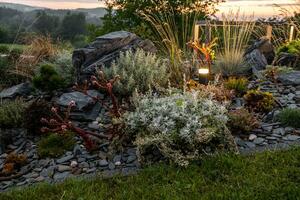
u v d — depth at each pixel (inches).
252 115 215.2
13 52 365.1
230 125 209.2
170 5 481.7
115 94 261.4
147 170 173.5
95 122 232.4
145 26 436.1
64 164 192.2
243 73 310.8
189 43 291.7
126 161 189.0
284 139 197.0
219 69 308.8
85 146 203.8
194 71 309.3
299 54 337.4
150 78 262.5
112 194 160.4
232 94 251.6
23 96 279.1
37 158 201.2
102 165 187.3
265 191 148.6
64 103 243.1
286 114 214.5
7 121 233.3
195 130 185.5
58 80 270.5
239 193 149.3
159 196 153.6
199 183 159.9
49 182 177.5
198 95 219.6
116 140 198.2
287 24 432.1
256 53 341.4
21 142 220.5
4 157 206.2
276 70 299.9
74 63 295.9
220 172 167.0
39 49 377.7
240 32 330.6
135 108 220.8
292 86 275.0
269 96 241.1
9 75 321.1
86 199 155.6
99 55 300.4
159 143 188.7
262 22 444.5
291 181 156.4
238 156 178.1
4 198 164.6
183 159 173.6
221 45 387.2
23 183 181.0
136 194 157.9
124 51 306.0
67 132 215.2
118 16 518.6
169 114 195.0
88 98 247.3
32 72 325.1
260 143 195.5
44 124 224.1
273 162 172.1
